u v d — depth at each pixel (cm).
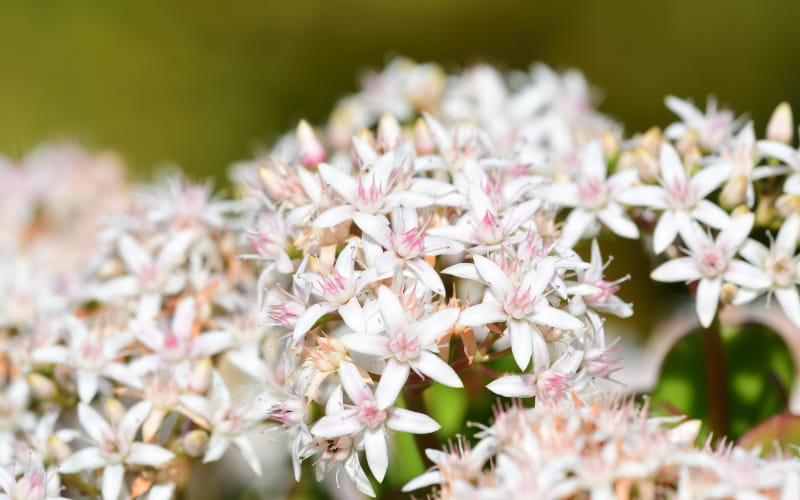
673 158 38
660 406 39
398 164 37
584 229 38
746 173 38
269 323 37
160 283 39
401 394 37
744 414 40
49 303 40
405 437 40
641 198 38
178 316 38
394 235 36
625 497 34
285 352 36
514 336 35
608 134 40
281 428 38
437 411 40
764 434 37
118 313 39
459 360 36
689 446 35
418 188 37
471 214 36
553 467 34
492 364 39
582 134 41
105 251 40
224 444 37
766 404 40
